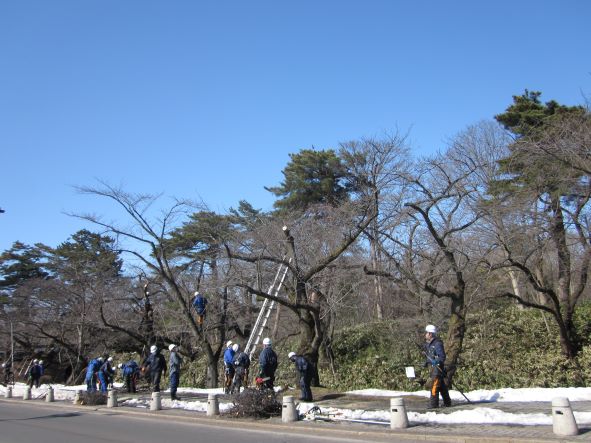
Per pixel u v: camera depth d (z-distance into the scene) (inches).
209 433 509.7
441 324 929.5
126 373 1039.0
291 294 815.7
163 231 1023.6
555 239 775.7
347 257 979.3
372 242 921.5
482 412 486.3
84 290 1439.5
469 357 884.6
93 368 997.2
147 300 1182.3
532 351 872.3
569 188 731.4
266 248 864.3
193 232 1200.2
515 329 954.1
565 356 816.3
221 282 951.0
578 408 513.7
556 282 1000.9
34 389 1261.1
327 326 985.5
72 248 1787.6
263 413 583.5
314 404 619.5
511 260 732.7
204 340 1006.4
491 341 913.5
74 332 1556.3
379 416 524.7
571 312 833.5
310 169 1435.8
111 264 1562.5
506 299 1084.5
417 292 890.7
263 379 624.7
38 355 1711.4
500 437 385.4
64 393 1096.2
